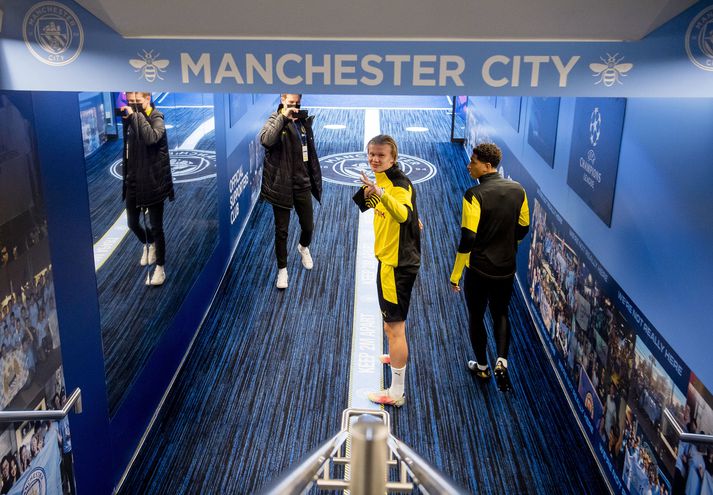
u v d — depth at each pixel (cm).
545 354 528
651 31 242
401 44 248
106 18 245
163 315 461
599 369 399
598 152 398
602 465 394
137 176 397
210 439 429
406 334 548
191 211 519
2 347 255
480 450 421
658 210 316
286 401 466
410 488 200
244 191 742
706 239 271
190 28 246
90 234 336
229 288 619
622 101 359
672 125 302
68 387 316
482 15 240
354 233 735
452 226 754
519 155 632
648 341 326
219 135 607
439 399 470
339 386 483
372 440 135
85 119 325
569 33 244
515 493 387
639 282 338
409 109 1323
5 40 249
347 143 1082
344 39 248
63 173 305
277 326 559
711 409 263
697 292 278
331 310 583
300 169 590
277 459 412
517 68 249
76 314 323
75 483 323
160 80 254
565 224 473
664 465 305
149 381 437
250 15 243
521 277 626
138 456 411
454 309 586
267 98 881
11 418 236
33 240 279
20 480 263
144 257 415
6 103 256
